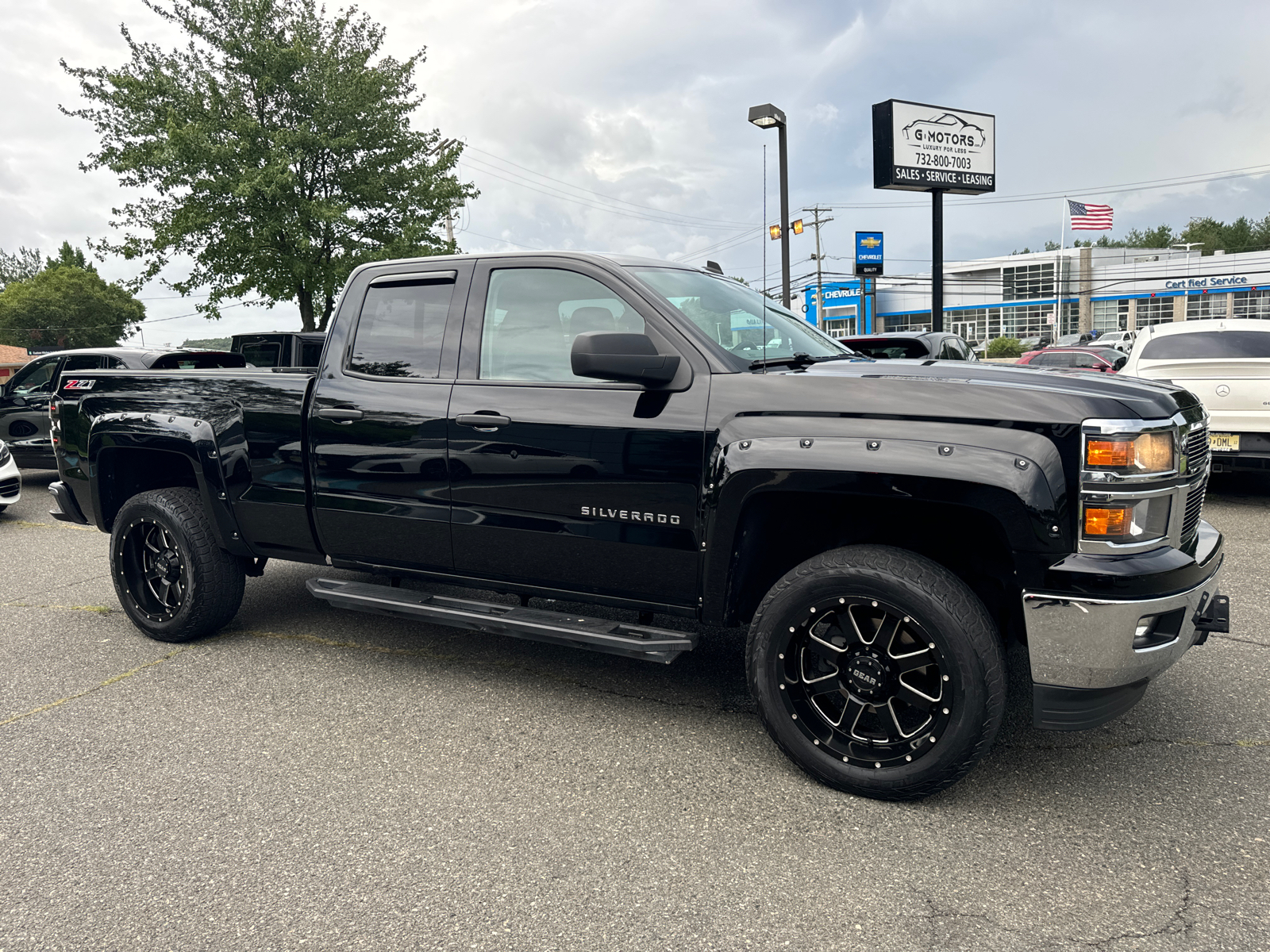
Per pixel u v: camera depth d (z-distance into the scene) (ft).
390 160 64.23
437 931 6.85
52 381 31.71
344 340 12.09
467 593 15.84
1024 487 7.75
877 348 29.68
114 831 8.40
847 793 8.98
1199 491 9.22
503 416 10.46
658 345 9.87
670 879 7.53
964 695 8.09
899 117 61.00
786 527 9.95
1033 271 191.31
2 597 17.48
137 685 12.26
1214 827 8.24
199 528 13.28
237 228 60.29
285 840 8.20
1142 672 7.98
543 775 9.48
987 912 7.01
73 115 61.31
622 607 10.28
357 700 11.63
